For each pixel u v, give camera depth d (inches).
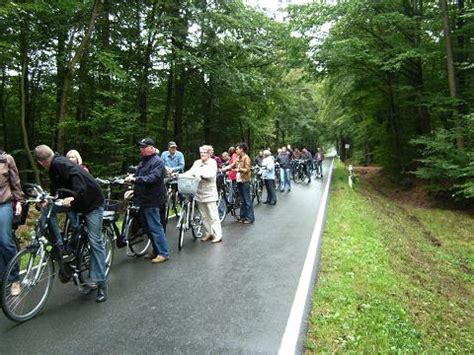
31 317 186.2
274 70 900.0
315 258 281.9
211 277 242.4
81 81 557.6
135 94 652.1
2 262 211.2
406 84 846.5
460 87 731.4
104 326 178.1
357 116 1227.2
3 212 209.3
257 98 890.7
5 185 211.5
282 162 712.4
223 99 906.1
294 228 387.9
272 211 494.3
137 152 561.9
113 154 526.6
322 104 1477.6
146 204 265.9
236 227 395.2
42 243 190.7
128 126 513.3
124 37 633.6
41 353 155.6
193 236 340.8
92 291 221.3
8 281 177.6
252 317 185.8
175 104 815.1
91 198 202.5
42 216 192.9
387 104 965.2
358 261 281.9
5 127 664.4
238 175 416.2
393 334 187.0
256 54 815.1
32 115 633.0
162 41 636.7
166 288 224.4
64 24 522.0
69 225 217.2
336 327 179.6
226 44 740.0
